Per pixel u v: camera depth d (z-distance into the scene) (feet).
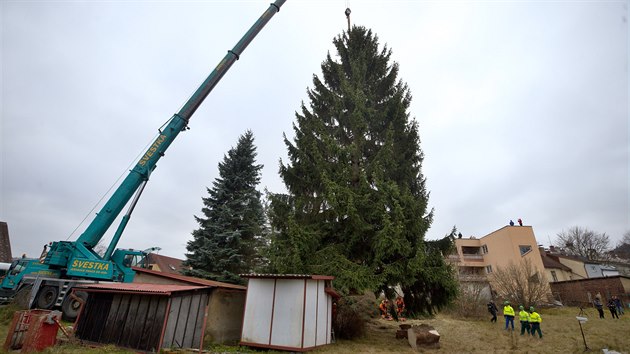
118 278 52.90
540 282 91.76
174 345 31.22
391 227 37.58
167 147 57.47
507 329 54.03
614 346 36.35
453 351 35.83
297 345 32.91
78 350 28.30
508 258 126.72
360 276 37.83
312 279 36.09
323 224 45.98
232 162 85.30
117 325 32.01
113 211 53.01
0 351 27.07
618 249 191.52
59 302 48.42
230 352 32.01
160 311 30.91
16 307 48.01
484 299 83.56
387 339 43.32
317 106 57.62
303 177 49.24
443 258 42.96
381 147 49.70
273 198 47.96
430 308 45.37
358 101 49.47
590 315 76.89
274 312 35.09
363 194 43.73
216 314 37.99
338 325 43.65
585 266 133.59
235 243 75.46
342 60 63.36
